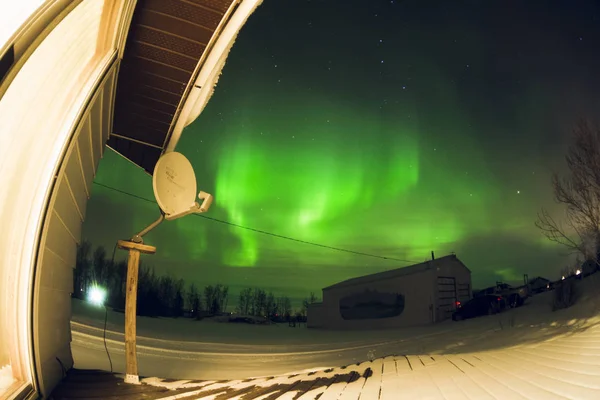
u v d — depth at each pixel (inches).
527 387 163.0
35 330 126.5
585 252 456.1
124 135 239.9
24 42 69.4
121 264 1579.7
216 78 210.8
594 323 325.4
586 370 177.3
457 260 974.4
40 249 124.3
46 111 113.6
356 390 187.3
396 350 452.4
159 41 176.9
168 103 212.7
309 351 518.9
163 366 358.6
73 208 175.3
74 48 113.1
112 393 174.1
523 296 856.3
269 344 609.9
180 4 159.9
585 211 452.4
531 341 330.6
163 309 1362.0
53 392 163.2
